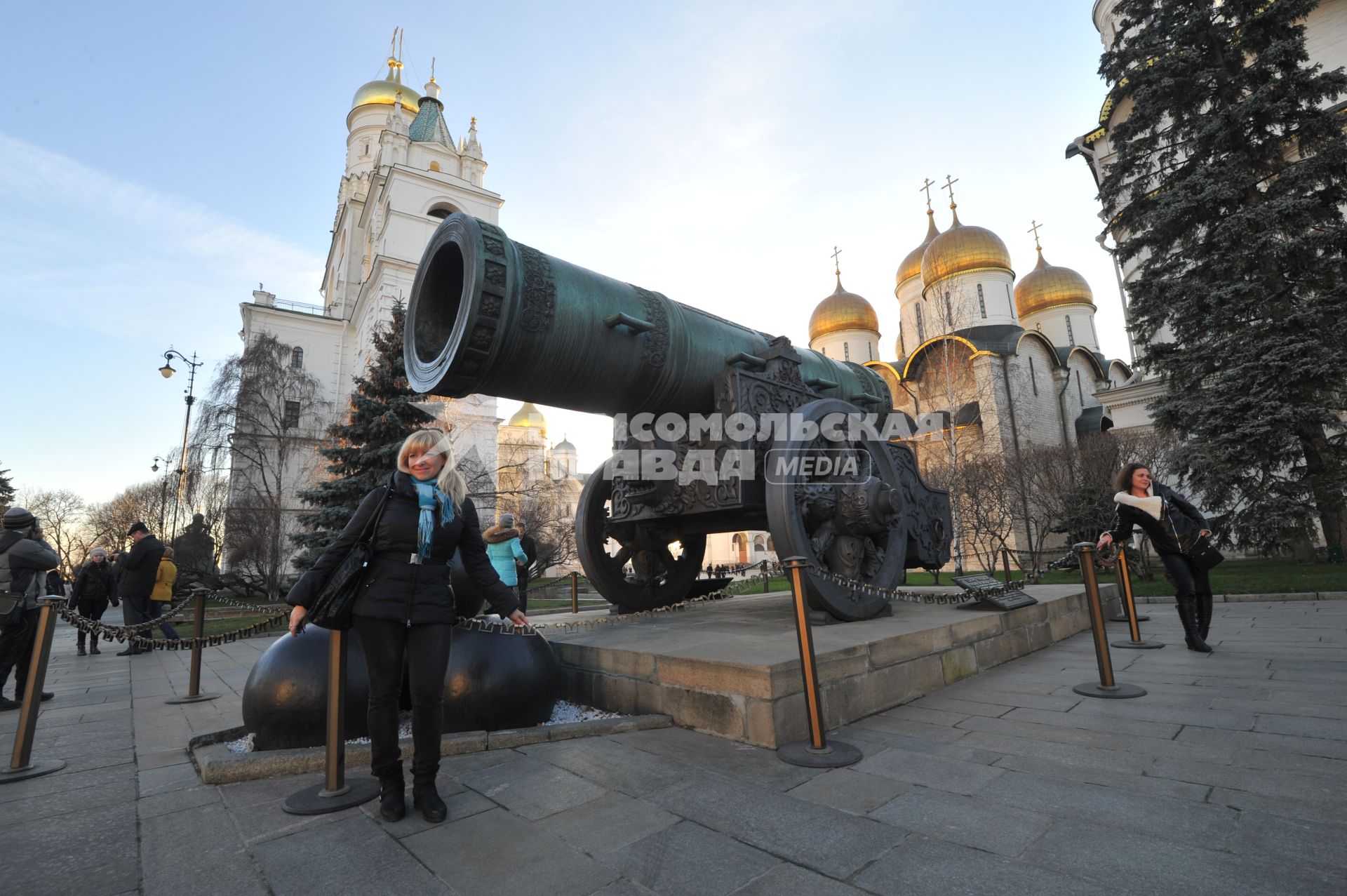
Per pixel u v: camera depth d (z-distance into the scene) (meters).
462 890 1.63
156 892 1.68
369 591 2.15
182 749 3.13
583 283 3.92
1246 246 11.41
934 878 1.62
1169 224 12.32
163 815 2.22
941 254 31.95
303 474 21.61
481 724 3.09
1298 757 2.41
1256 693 3.38
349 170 42.03
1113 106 14.16
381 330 26.20
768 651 3.29
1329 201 11.47
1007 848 1.77
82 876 1.77
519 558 6.45
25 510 4.68
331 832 2.02
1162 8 13.28
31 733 2.83
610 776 2.46
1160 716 3.03
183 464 21.92
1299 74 11.67
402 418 13.16
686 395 4.47
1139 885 1.55
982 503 18.25
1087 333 34.34
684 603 5.63
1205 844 1.75
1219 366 11.66
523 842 1.91
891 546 4.96
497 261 3.35
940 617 4.54
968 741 2.80
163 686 5.22
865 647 3.39
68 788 2.54
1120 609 7.05
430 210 31.31
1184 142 12.79
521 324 3.47
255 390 19.16
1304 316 10.64
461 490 2.32
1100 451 16.69
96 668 6.41
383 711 2.13
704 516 5.05
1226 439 11.19
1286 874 1.58
